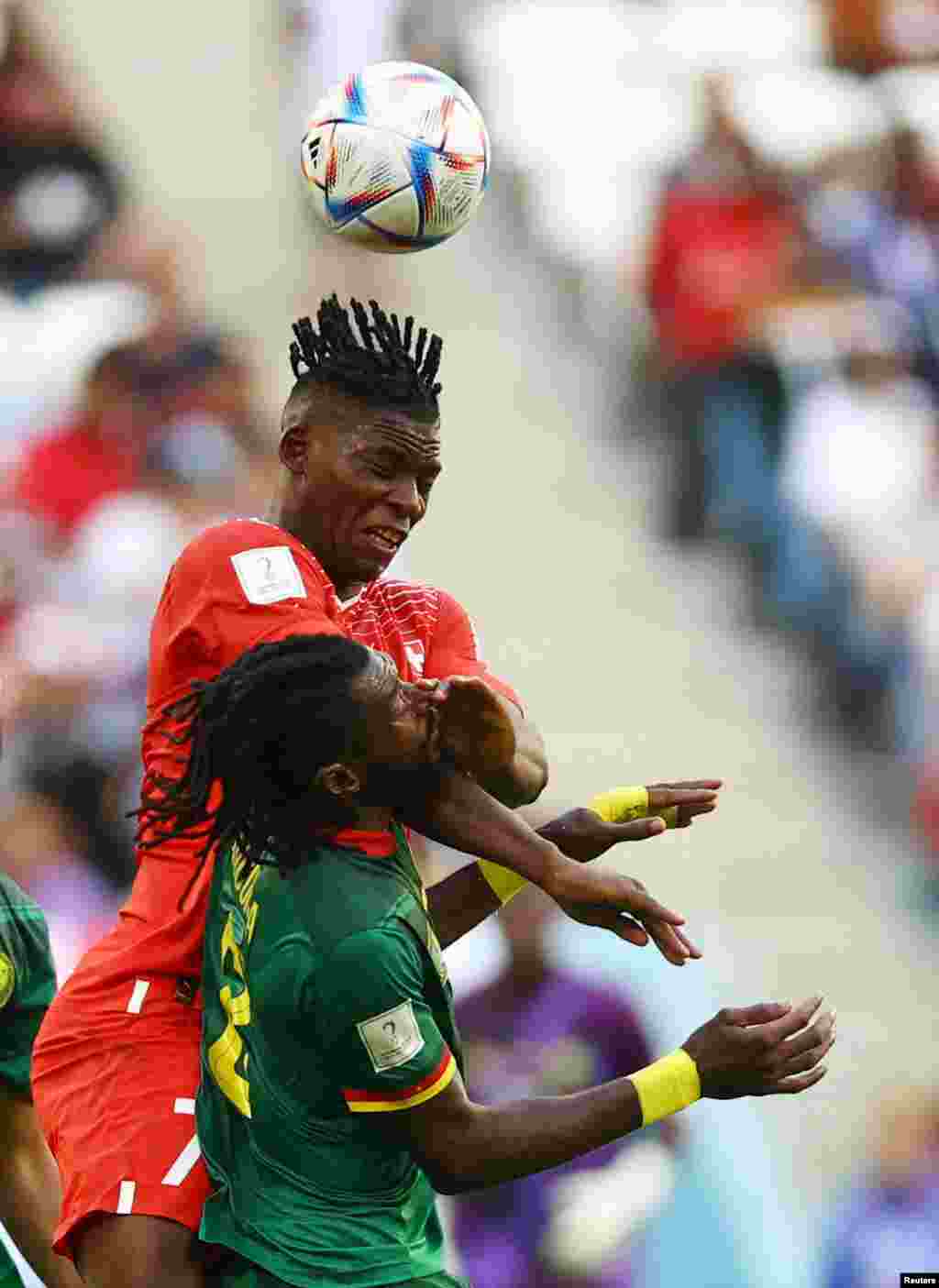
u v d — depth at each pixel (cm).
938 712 3409
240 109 4597
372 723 1207
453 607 1424
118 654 3161
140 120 4547
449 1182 1222
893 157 3841
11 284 3672
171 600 1311
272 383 3825
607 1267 2395
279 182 4394
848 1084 3066
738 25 4322
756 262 3688
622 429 4062
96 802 3039
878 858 3384
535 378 4169
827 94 3984
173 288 3694
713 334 3669
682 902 3306
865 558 3522
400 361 1305
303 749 1200
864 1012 3169
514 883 1386
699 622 3694
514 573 3778
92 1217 1261
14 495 3325
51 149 3781
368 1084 1206
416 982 1216
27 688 3083
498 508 3897
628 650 3647
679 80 4359
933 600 3466
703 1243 2459
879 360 3622
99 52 4709
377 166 1381
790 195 3750
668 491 3850
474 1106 1220
